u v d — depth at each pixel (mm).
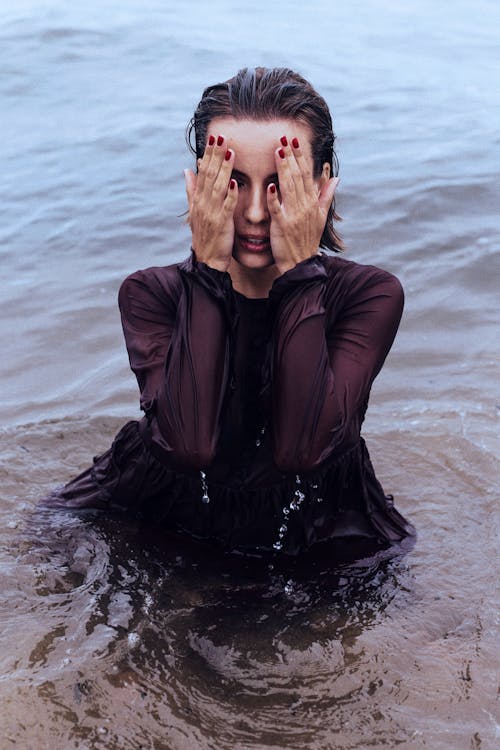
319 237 2670
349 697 2480
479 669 2584
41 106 8414
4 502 3342
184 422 2646
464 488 3484
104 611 2758
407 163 6926
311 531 2992
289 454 2650
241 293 2771
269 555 3008
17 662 2549
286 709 2441
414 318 4957
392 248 5688
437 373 4453
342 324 2812
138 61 9664
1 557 3004
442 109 8250
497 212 6160
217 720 2393
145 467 3006
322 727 2383
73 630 2684
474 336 4789
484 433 3879
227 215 2592
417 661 2611
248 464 2852
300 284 2637
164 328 2854
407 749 2316
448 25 11359
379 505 3064
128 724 2363
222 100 2588
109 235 5969
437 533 3191
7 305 5125
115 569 2938
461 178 6633
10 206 6426
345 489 2990
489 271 5406
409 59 9867
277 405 2652
